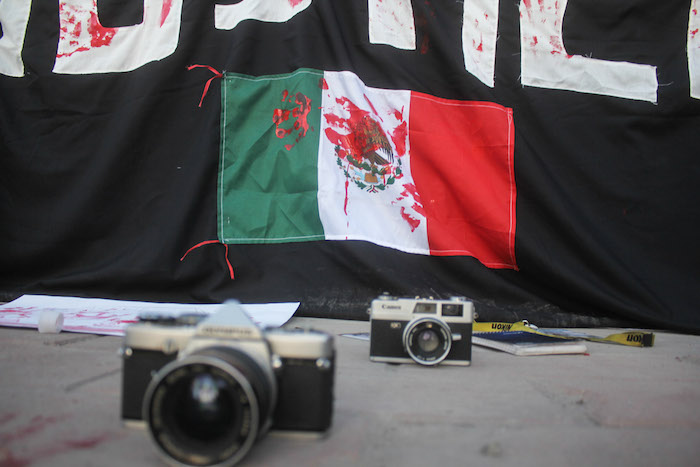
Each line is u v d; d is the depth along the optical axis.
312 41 1.26
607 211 1.27
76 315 1.06
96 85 1.27
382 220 1.25
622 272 1.22
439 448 0.62
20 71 1.28
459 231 1.27
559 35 1.28
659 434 0.66
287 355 0.61
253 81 1.25
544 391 0.76
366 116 1.25
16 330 0.99
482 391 0.76
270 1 1.27
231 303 0.60
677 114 1.28
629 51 1.29
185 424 0.56
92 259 1.25
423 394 0.74
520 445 0.63
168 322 0.63
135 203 1.25
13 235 1.25
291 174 1.23
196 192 1.22
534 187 1.24
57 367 0.79
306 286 1.22
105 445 0.61
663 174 1.27
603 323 1.23
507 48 1.28
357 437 0.63
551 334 1.05
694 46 1.29
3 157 1.27
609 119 1.28
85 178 1.25
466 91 1.26
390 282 1.21
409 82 1.26
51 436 0.62
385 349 0.86
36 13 1.29
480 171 1.26
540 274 1.24
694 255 1.26
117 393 0.71
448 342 0.83
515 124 1.27
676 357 0.96
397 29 1.27
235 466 0.58
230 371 0.51
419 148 1.26
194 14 1.26
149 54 1.26
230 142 1.24
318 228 1.23
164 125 1.26
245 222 1.23
